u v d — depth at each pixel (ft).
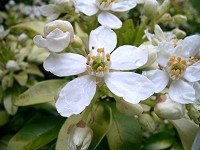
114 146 0.16
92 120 0.15
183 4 0.18
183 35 0.19
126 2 0.17
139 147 0.16
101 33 0.15
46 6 0.18
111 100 0.17
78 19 0.18
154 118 0.16
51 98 0.17
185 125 0.16
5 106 0.20
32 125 0.18
